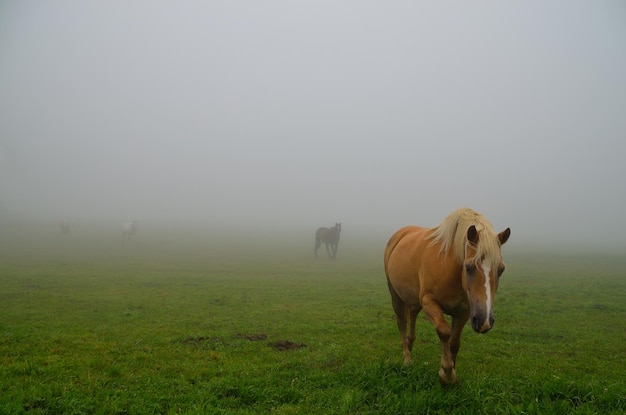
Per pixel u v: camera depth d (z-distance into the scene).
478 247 4.80
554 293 15.86
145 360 6.82
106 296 13.80
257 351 7.60
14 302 12.41
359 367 6.34
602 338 9.27
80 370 6.13
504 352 7.88
